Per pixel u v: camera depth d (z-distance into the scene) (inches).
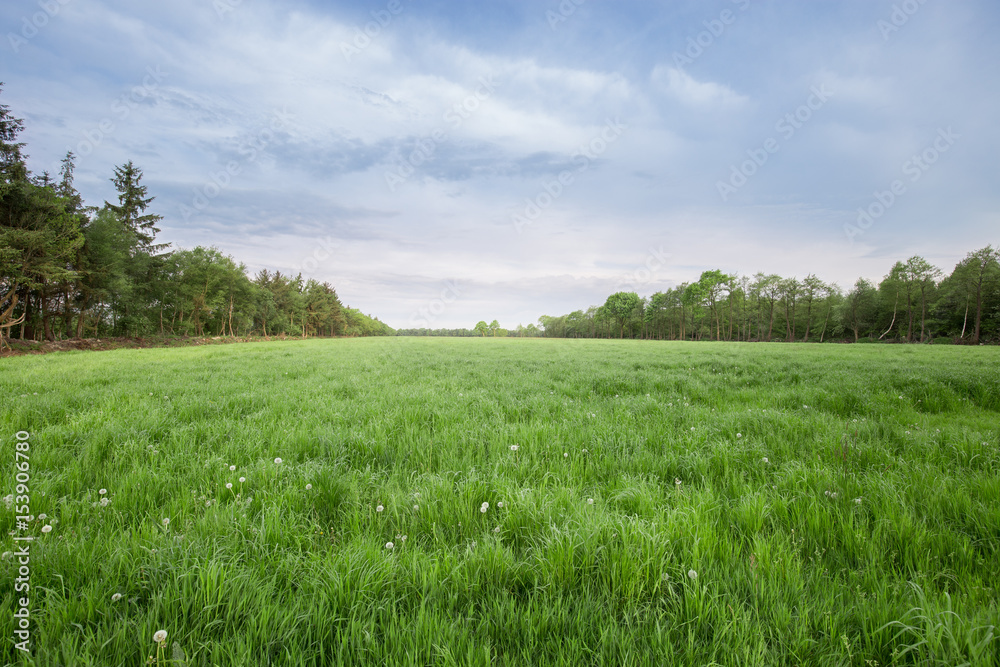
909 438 169.9
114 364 520.1
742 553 91.4
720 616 68.8
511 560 84.6
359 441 171.0
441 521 104.3
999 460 141.3
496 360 653.9
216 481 126.0
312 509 112.3
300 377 410.0
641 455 156.0
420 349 1082.7
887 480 122.3
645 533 88.0
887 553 90.0
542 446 167.6
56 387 300.5
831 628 65.8
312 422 206.5
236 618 68.4
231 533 94.1
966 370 382.6
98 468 134.6
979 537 96.2
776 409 243.4
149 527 93.4
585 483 134.3
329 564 80.7
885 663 62.2
